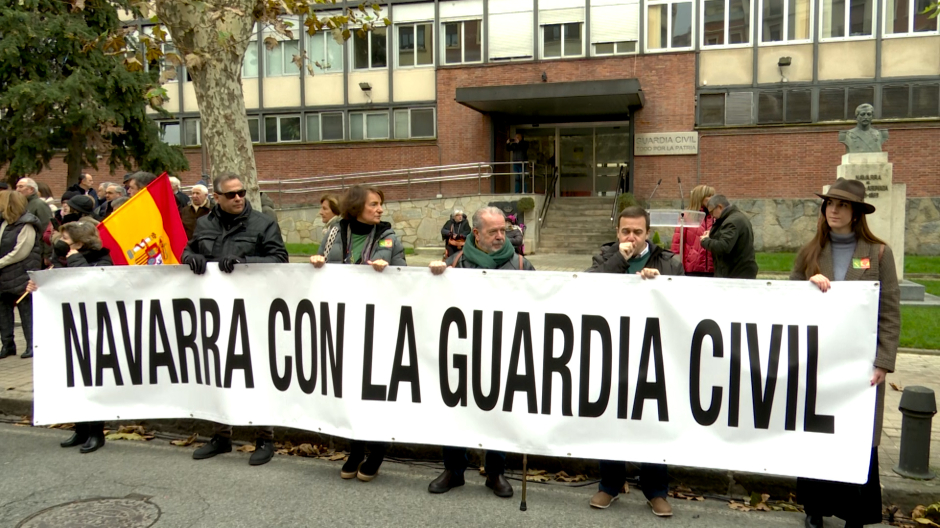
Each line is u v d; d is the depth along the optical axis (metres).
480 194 19.48
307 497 4.37
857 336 3.76
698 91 20.09
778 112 19.69
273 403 4.76
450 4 21.72
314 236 20.91
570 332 4.14
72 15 18.44
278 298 4.70
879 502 3.77
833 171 19.28
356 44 22.62
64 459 5.06
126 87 18.64
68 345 5.10
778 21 19.53
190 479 4.67
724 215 6.07
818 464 3.80
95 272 5.04
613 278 4.07
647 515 4.14
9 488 4.49
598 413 4.12
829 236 3.88
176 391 5.02
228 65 7.39
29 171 18.33
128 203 5.75
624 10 20.42
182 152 21.84
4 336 7.88
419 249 19.53
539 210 19.39
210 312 4.89
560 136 23.22
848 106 19.25
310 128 23.25
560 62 20.94
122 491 4.44
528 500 4.35
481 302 4.26
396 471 4.86
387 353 4.43
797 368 3.85
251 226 5.05
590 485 4.62
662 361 4.03
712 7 19.91
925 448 4.23
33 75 17.78
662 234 13.48
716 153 20.05
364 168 22.78
